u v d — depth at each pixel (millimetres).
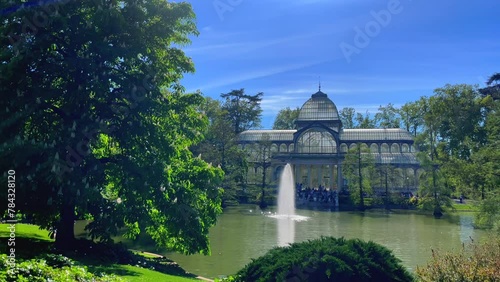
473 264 14602
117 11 18391
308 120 99062
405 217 58000
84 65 18344
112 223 19250
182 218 20719
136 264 19891
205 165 24906
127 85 19359
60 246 19844
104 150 23422
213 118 93562
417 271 14969
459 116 73000
